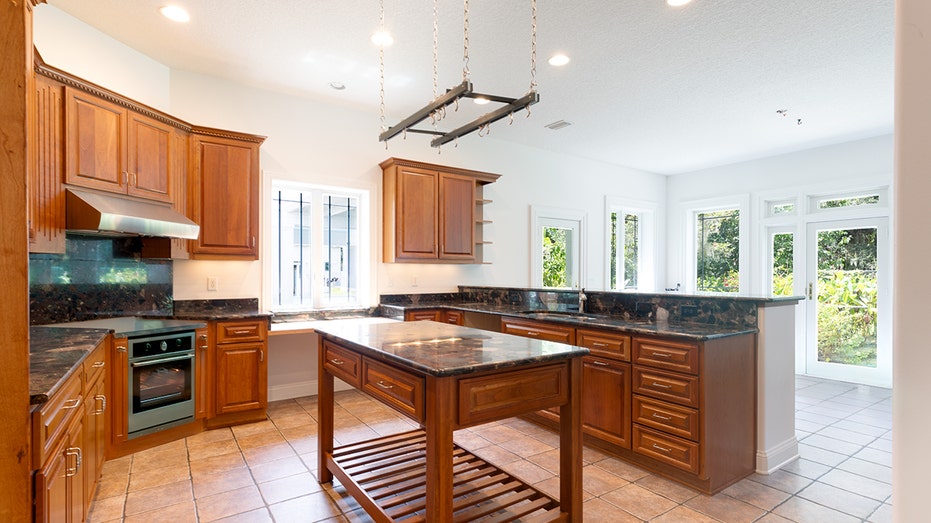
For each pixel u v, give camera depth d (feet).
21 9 4.30
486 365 5.74
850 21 9.32
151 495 8.00
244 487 8.34
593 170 20.89
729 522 7.30
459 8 9.14
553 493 8.17
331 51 11.04
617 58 11.08
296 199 14.61
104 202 9.12
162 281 11.93
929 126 1.46
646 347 9.14
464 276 17.47
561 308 13.92
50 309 10.07
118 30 10.12
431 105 7.24
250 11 9.36
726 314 9.87
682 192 22.95
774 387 9.42
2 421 4.32
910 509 1.51
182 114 12.17
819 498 8.11
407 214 14.98
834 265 17.56
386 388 6.60
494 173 17.89
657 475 9.02
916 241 1.49
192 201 11.60
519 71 11.86
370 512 6.95
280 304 14.29
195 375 10.82
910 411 1.51
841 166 17.49
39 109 8.18
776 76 11.94
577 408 6.79
